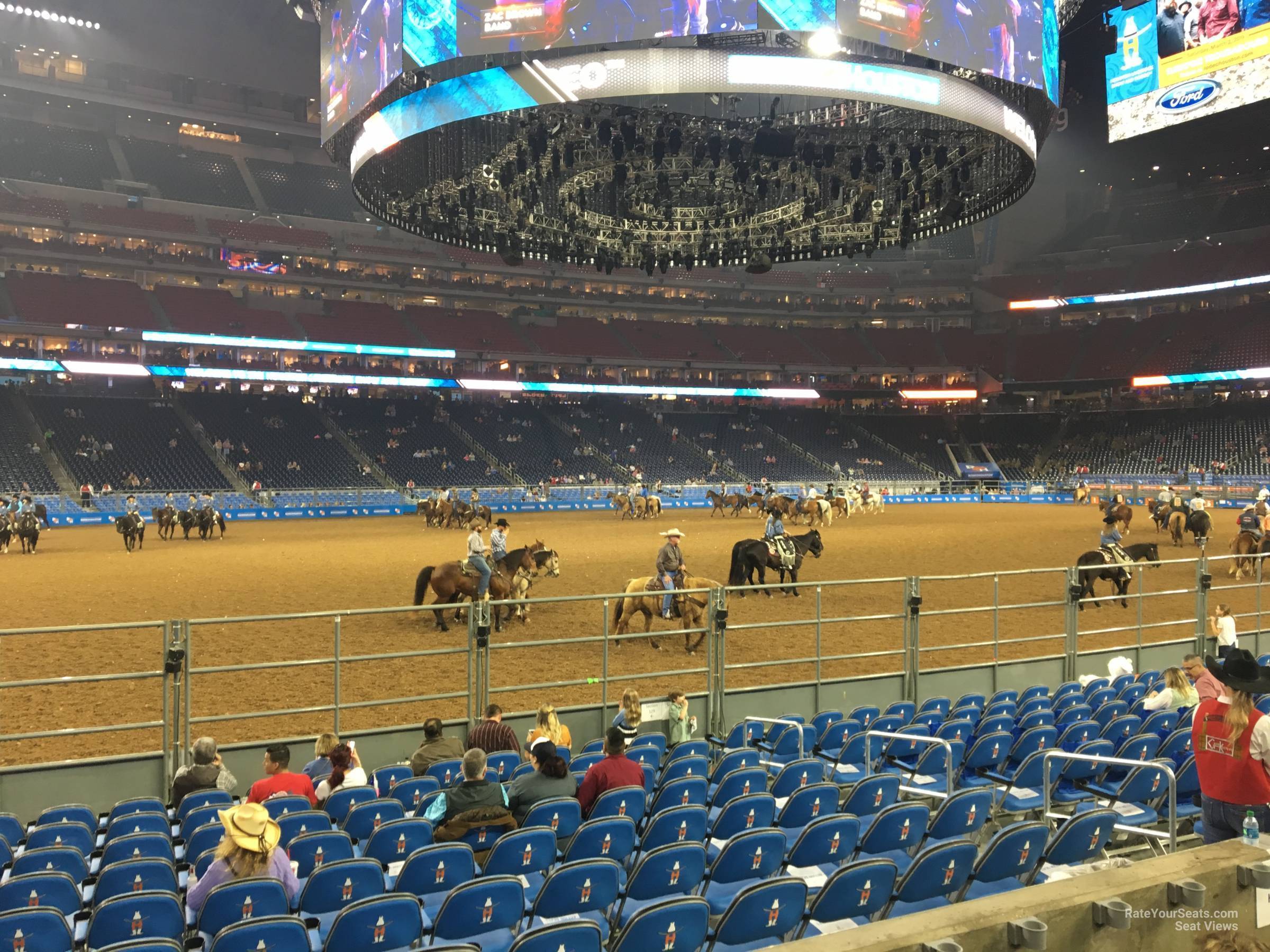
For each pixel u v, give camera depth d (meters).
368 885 5.85
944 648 13.73
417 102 20.28
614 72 18.39
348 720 12.18
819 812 7.86
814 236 31.92
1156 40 44.78
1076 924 3.61
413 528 46.72
